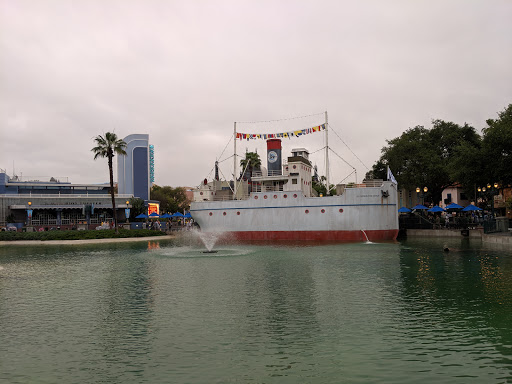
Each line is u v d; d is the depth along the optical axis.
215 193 62.25
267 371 10.86
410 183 66.81
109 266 31.09
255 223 54.19
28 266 31.70
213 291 20.91
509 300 18.06
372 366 11.11
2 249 48.34
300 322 15.17
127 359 11.87
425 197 73.12
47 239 57.41
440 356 11.76
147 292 21.03
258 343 12.99
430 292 19.88
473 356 11.74
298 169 55.75
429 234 55.31
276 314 16.31
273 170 58.16
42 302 19.12
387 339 13.21
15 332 14.53
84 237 57.41
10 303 18.97
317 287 21.47
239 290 21.03
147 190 88.75
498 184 53.09
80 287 22.72
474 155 45.78
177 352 12.34
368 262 30.56
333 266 28.78
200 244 51.19
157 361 11.67
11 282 24.55
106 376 10.73
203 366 11.26
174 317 16.14
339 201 50.69
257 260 33.12
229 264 31.03
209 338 13.56
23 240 57.66
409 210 62.34
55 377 10.73
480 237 50.69
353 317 15.72
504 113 48.16
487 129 45.84
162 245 50.56
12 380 10.59
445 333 13.73
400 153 66.62
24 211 73.00
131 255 38.84
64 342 13.41
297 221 52.25
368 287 21.27
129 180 87.81
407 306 17.27
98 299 19.59
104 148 61.25
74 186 82.50
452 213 66.38
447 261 30.23
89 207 73.69
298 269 27.73
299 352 12.18
